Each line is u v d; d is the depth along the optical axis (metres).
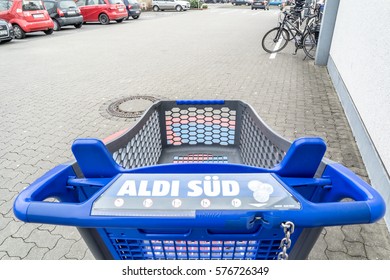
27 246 2.28
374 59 3.41
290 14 8.94
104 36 13.17
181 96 5.53
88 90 6.07
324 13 7.05
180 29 15.41
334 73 6.10
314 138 1.02
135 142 1.90
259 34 13.49
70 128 4.32
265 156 1.90
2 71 7.71
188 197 0.90
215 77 6.71
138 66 7.98
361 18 4.31
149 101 5.32
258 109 4.80
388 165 2.57
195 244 1.10
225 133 2.59
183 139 2.64
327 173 1.14
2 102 5.47
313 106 4.93
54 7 14.36
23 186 3.00
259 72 7.04
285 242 0.87
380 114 2.96
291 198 0.88
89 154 1.05
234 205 0.88
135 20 19.98
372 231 2.33
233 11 29.59
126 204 0.89
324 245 2.21
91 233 1.06
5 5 12.12
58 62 8.60
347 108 4.50
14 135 4.12
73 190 1.16
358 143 3.59
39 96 5.77
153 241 1.09
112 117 4.67
